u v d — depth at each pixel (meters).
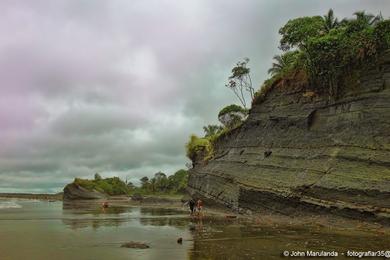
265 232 28.44
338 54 35.84
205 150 70.38
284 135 42.59
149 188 174.38
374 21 35.88
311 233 27.27
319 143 36.66
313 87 39.62
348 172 31.27
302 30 44.69
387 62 31.73
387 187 27.48
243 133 52.50
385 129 30.25
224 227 32.53
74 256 19.56
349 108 34.44
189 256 19.27
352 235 25.75
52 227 34.78
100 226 35.59
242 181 46.34
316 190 33.41
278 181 39.19
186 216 47.84
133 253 20.30
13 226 35.75
